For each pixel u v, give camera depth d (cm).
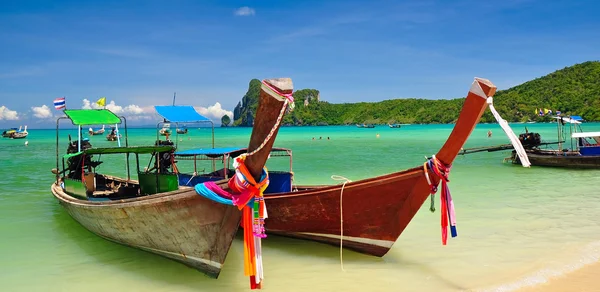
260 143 507
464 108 515
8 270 757
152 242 730
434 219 1068
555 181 1673
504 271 710
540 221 1014
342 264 766
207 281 696
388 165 2441
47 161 2839
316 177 1944
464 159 2642
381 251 762
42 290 669
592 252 781
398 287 660
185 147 4353
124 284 689
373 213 723
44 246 896
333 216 772
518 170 2052
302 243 891
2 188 1645
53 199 1410
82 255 837
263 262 786
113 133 5606
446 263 757
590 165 2022
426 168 608
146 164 2608
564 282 653
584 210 1121
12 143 5644
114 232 809
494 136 6028
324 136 7519
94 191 1135
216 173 1116
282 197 812
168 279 706
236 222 611
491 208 1162
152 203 657
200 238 649
